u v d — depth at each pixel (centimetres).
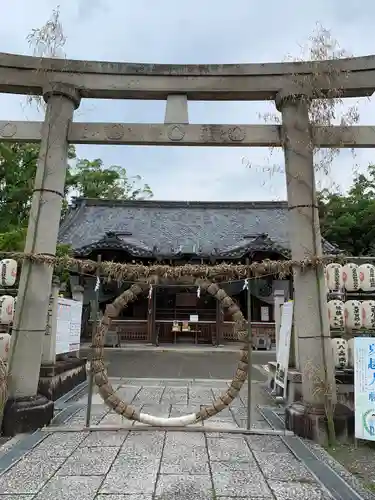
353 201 2403
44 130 556
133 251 1698
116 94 584
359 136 541
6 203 1374
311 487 340
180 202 2430
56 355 757
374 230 2277
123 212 2331
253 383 905
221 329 1778
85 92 577
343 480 358
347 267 569
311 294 504
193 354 1471
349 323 550
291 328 693
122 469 371
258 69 566
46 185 536
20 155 1384
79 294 1539
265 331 1748
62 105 562
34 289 510
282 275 522
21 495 316
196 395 750
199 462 391
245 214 2345
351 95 562
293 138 546
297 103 553
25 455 404
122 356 1380
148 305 1789
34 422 489
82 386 823
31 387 502
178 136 566
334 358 530
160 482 343
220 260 1744
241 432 493
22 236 880
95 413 591
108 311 520
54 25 571
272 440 467
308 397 491
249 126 568
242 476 360
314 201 527
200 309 1856
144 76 575
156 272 527
